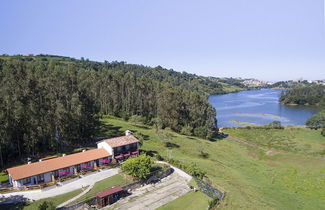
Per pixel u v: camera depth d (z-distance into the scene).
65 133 63.25
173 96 106.81
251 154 84.19
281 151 86.75
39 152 59.69
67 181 44.88
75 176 47.03
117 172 50.22
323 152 83.19
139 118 98.88
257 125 130.50
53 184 43.41
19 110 52.75
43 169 45.09
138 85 118.38
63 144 64.38
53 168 45.94
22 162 53.91
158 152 69.25
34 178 43.53
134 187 45.69
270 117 157.25
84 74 109.38
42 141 59.53
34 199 38.44
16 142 55.81
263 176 62.66
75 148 64.75
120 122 100.12
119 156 56.12
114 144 56.38
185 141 87.19
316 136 102.69
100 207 38.53
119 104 117.12
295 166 70.12
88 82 96.94
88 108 73.44
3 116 51.16
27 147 56.09
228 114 171.00
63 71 75.06
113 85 115.88
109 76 119.69
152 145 75.19
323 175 62.06
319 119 113.06
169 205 39.62
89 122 72.19
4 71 65.88
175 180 49.97
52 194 40.31
